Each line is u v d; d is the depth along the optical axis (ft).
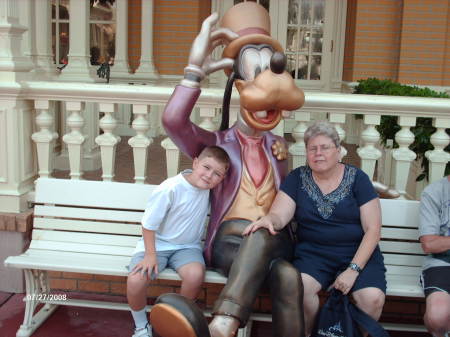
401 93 16.10
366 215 9.43
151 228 9.40
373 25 26.91
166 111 9.18
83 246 11.17
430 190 10.08
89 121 17.56
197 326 7.34
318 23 29.04
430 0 25.96
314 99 11.16
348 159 22.50
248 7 9.62
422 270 10.06
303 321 8.41
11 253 12.02
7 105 11.69
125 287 12.30
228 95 9.77
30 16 17.62
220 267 9.54
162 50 27.89
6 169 11.92
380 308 9.05
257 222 8.97
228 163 9.41
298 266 9.57
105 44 28.19
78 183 11.28
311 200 9.55
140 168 11.82
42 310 11.42
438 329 9.20
